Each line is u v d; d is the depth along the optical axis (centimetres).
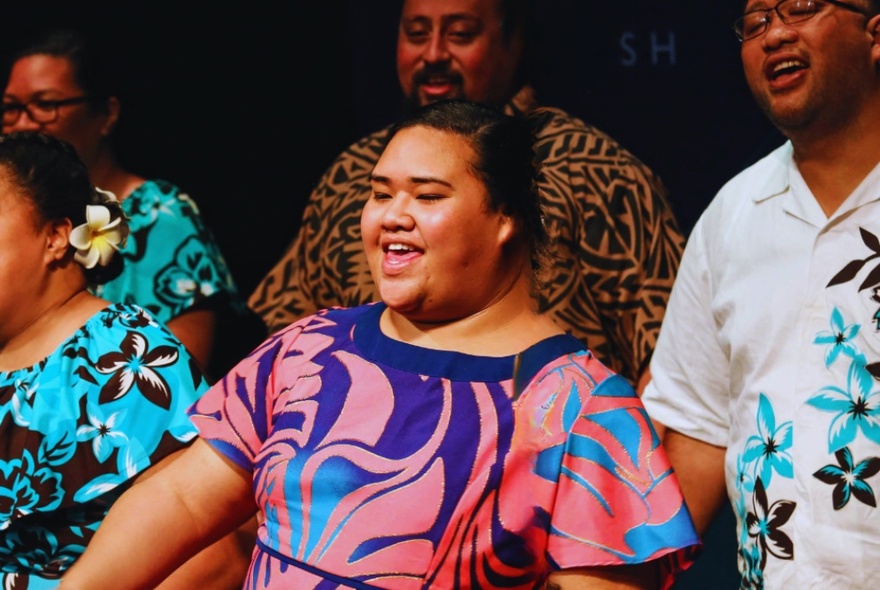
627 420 420
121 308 584
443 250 426
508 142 438
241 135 1015
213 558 533
